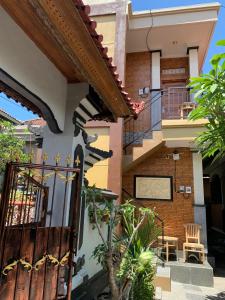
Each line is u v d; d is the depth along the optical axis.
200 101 3.79
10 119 7.55
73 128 3.64
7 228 2.23
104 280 4.88
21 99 3.46
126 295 3.55
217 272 7.13
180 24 8.48
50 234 2.56
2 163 3.35
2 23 2.41
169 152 8.43
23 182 2.74
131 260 3.71
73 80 3.73
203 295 5.32
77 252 3.71
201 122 7.21
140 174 8.45
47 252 2.51
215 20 8.29
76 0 2.18
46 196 3.28
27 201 2.87
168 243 7.11
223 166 11.73
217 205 13.15
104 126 7.07
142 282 3.97
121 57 7.56
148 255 3.77
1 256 2.16
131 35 9.00
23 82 2.73
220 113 3.82
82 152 3.97
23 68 2.73
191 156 8.32
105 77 3.36
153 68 9.36
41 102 3.17
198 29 8.63
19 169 2.47
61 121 3.58
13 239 2.27
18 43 2.65
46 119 3.48
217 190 13.47
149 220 4.31
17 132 7.16
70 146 3.59
